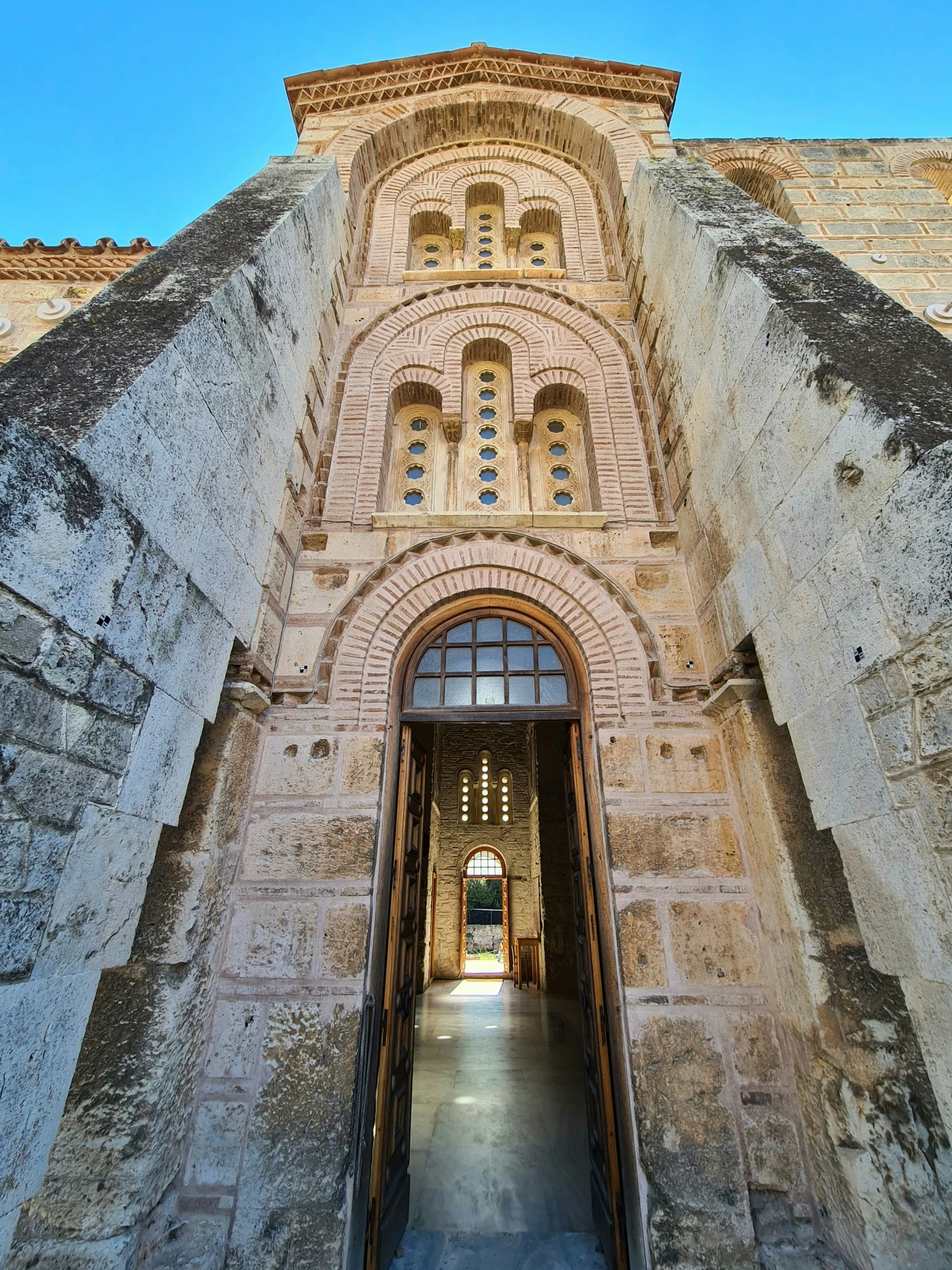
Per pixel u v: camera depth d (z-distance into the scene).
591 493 6.55
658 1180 3.49
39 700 2.45
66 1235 2.98
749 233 4.99
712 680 4.82
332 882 4.23
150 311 3.84
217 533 4.00
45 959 2.46
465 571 5.51
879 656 2.92
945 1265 2.72
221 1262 3.30
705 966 4.01
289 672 4.99
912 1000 2.73
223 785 4.07
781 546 3.82
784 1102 3.70
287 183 6.29
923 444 2.70
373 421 6.60
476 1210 4.39
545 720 5.11
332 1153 3.53
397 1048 4.33
